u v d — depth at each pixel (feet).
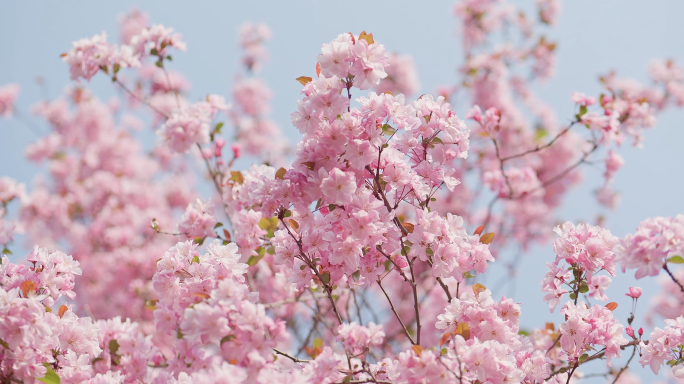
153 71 32.24
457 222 10.46
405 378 8.58
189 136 16.25
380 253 10.59
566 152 30.48
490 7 32.71
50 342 9.35
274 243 10.89
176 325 9.46
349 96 9.48
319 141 9.53
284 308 21.39
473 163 30.04
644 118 20.44
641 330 11.19
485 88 30.35
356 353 9.12
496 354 8.80
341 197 9.09
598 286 10.76
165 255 10.14
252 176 14.42
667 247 7.73
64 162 31.55
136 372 10.34
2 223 17.34
